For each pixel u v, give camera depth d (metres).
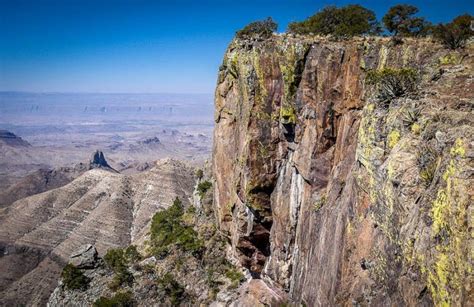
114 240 199.38
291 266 48.59
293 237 48.06
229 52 60.22
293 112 46.06
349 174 34.75
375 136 28.42
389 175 25.00
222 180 65.56
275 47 48.88
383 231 25.39
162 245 82.94
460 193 18.78
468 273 17.19
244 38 56.75
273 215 51.69
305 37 48.47
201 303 62.16
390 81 29.91
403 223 23.12
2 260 199.00
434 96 27.27
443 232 19.36
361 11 47.44
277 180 50.88
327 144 41.62
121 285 72.88
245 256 57.97
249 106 50.75
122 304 67.00
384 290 24.41
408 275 21.55
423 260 20.41
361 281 27.17
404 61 35.75
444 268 18.73
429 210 20.88
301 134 45.38
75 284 80.06
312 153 42.22
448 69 30.48
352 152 37.06
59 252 194.38
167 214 96.62
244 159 52.22
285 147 49.72
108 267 86.19
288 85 45.94
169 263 73.12
